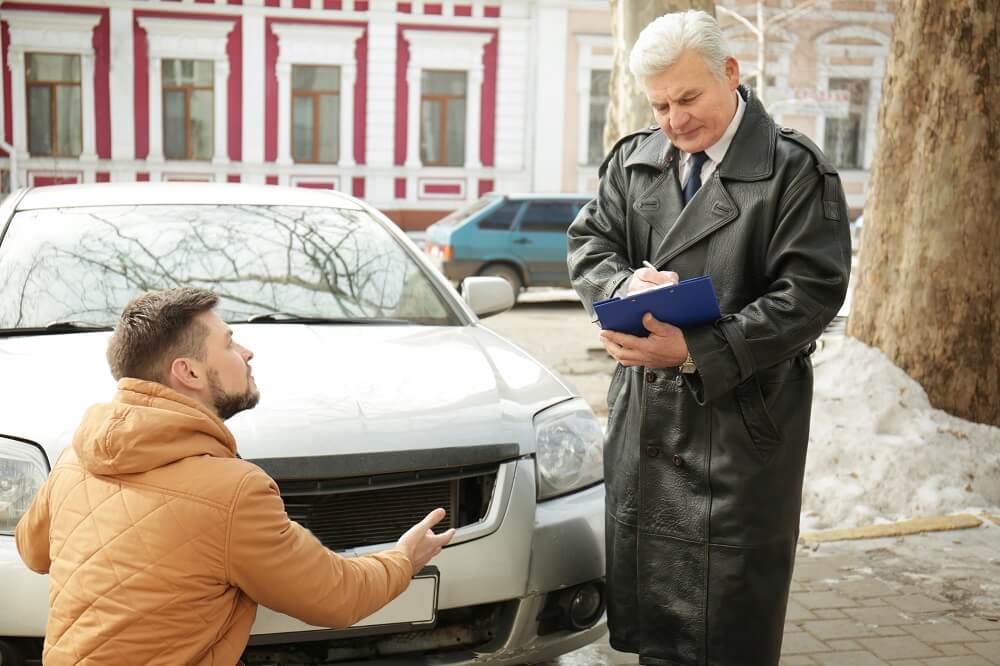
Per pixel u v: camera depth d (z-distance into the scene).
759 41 19.67
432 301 3.78
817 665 3.43
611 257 2.63
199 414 1.93
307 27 22.22
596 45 23.11
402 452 2.61
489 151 23.25
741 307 2.48
